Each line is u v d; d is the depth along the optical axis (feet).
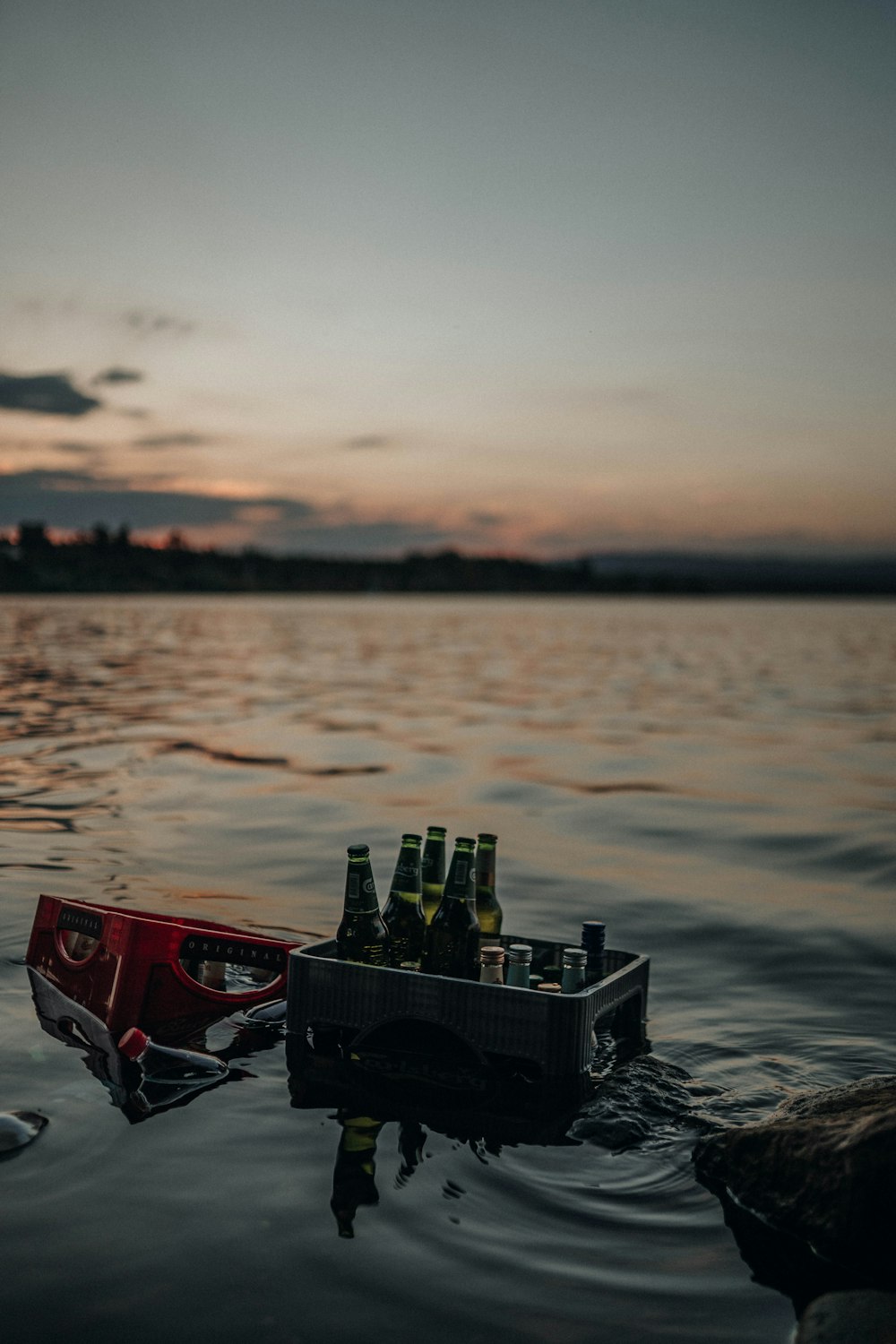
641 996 10.80
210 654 76.43
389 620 167.12
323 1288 6.40
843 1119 7.86
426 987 9.61
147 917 11.96
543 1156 8.25
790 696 52.06
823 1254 7.02
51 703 41.45
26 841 18.95
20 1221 7.03
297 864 18.06
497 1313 6.25
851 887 17.76
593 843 20.67
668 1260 6.91
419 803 24.02
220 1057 9.87
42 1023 10.54
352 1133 8.48
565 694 51.39
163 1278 6.45
